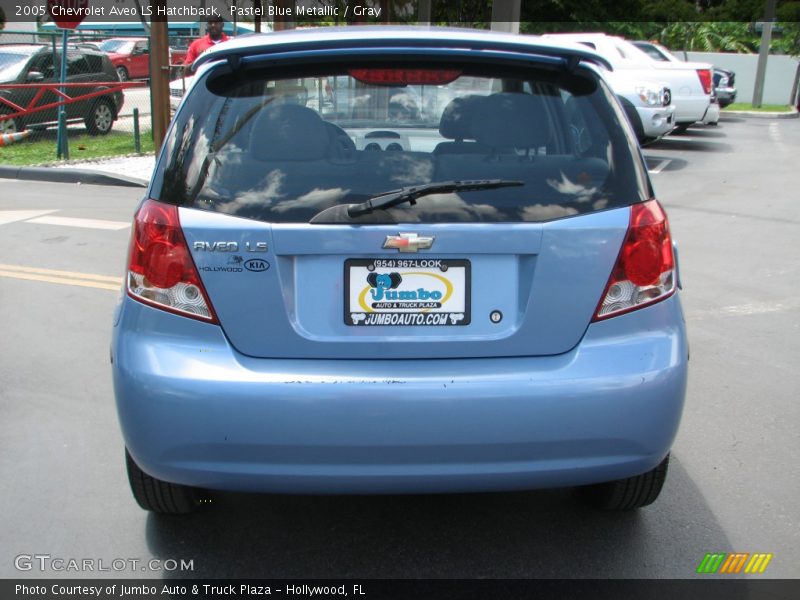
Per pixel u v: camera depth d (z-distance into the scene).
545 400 2.51
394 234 2.52
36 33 14.85
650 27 32.56
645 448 2.61
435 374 2.52
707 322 5.76
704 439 4.00
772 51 31.95
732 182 11.90
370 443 2.49
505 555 3.03
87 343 5.28
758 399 4.47
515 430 2.51
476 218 2.55
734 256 7.59
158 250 2.58
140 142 14.73
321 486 2.56
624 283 2.62
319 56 2.75
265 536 3.14
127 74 25.36
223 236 2.54
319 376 2.50
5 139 14.26
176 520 3.24
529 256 2.57
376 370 2.53
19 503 3.36
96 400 4.40
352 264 2.54
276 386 2.48
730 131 19.80
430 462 2.52
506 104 2.82
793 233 8.55
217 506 3.35
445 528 3.21
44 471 3.62
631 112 12.76
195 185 2.63
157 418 2.52
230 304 2.55
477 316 2.58
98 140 15.31
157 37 11.76
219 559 3.00
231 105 2.76
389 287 2.56
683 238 8.33
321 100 2.88
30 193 10.78
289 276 2.55
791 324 5.72
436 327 2.58
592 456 2.58
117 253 7.54
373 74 2.80
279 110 2.72
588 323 2.61
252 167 2.63
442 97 2.86
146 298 2.60
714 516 3.30
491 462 2.54
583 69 2.87
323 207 2.55
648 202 2.70
